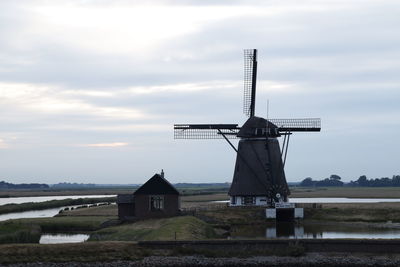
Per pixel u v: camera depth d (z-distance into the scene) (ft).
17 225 205.77
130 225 230.48
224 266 148.25
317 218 257.34
